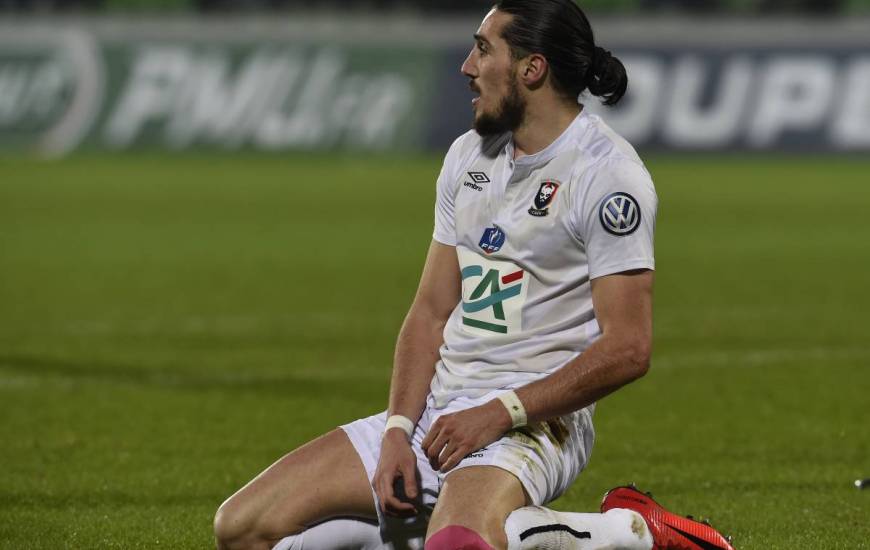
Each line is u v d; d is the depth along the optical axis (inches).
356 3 4116.6
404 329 534.6
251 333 1326.3
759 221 2490.2
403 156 3806.6
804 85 3627.0
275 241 2222.0
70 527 657.0
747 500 708.0
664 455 821.9
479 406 474.0
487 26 498.0
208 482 756.0
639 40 3676.2
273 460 812.6
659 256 1990.7
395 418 506.0
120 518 675.4
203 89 3858.3
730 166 3622.0
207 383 1069.8
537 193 493.7
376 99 3816.4
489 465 467.5
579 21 493.0
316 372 1119.6
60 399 1004.6
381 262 1940.2
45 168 3634.4
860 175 3393.2
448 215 532.1
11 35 3882.9
